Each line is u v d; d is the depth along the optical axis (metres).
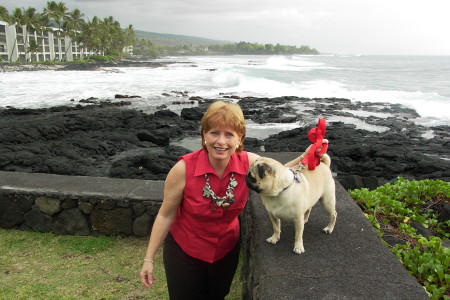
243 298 3.29
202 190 2.21
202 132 2.22
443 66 78.50
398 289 2.16
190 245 2.34
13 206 4.46
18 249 4.08
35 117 18.45
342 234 2.86
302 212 2.48
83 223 4.41
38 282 3.48
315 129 2.79
